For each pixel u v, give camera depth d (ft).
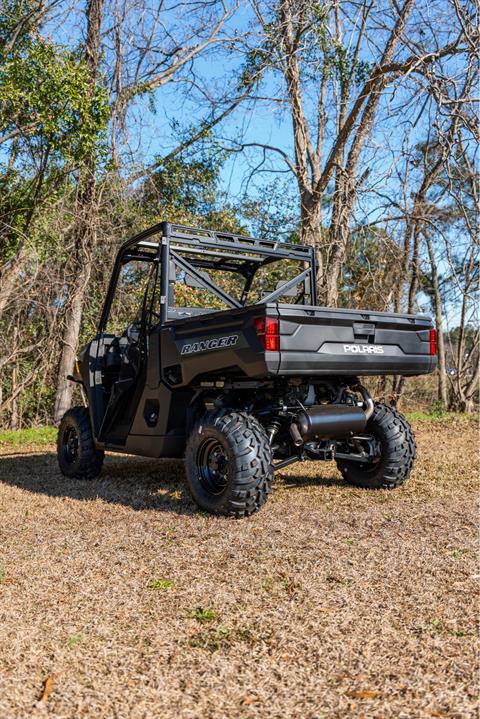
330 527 13.17
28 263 37.14
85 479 20.04
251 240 17.62
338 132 41.39
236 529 13.15
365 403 16.29
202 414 16.15
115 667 7.34
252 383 15.26
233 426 14.08
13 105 33.78
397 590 9.55
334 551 11.45
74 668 7.32
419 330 15.94
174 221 42.86
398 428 16.94
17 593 9.69
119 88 41.91
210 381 15.83
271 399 15.80
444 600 9.12
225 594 9.50
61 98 33.22
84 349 20.07
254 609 8.94
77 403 43.93
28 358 41.39
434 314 54.60
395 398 50.90
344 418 15.05
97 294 41.11
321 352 13.94
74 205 37.60
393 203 32.76
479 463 21.80
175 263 16.56
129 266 38.47
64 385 39.99
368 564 10.73
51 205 36.52
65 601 9.36
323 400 16.81
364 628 8.24
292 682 6.93
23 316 40.16
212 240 17.01
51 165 36.50
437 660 7.33
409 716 6.23
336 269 38.19
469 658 7.35
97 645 7.89
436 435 31.86
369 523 13.41
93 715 6.39
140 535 12.88
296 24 36.52
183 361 15.26
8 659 7.54
